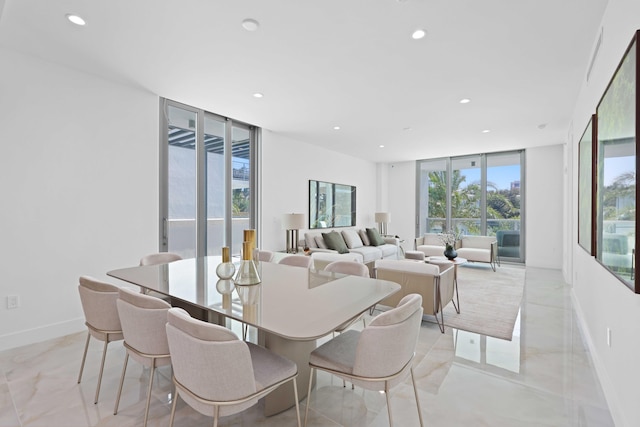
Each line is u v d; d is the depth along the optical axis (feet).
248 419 5.92
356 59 9.52
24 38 8.47
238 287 6.59
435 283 10.17
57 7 7.14
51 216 9.86
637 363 5.02
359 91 11.96
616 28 6.36
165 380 7.30
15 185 9.20
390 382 4.80
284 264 10.16
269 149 18.04
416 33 8.15
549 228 21.54
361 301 5.62
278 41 8.54
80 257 10.45
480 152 23.70
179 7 7.13
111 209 11.18
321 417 5.99
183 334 4.15
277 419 5.92
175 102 13.56
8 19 7.61
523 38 8.36
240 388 4.16
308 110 14.21
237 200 16.78
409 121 15.81
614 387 6.24
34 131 9.52
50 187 9.83
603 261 6.93
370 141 20.30
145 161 12.09
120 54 9.29
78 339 9.71
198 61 9.69
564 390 6.92
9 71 9.05
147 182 12.16
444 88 11.66
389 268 10.98
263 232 17.67
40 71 9.59
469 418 5.96
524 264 22.70
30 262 9.47
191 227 14.25
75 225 10.34
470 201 25.08
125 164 11.53
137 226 11.87
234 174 16.58
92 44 8.75
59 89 9.96
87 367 7.89
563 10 7.22
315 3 6.99
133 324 5.44
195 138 14.32
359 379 4.83
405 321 4.75
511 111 14.16
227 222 15.88
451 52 9.11
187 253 14.07
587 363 8.15
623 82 5.45
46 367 7.88
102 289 6.43
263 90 11.91
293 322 4.58
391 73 10.43
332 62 9.71
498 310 12.41
